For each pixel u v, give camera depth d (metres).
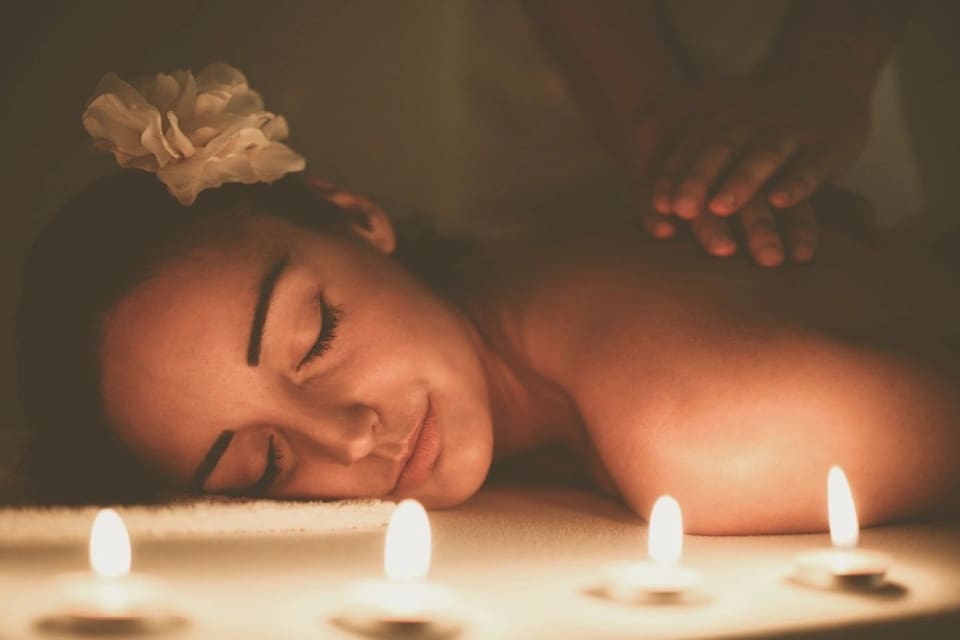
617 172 2.13
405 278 1.51
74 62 2.02
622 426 1.37
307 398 1.35
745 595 1.02
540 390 1.61
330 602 0.98
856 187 2.14
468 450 1.40
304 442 1.35
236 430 1.36
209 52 2.07
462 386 1.43
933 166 2.19
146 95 1.47
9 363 1.98
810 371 1.29
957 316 1.42
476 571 1.10
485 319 1.64
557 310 1.54
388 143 2.12
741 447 1.28
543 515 1.41
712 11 2.07
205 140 1.47
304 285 1.38
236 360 1.34
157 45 2.05
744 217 1.53
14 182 2.00
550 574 1.09
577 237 1.70
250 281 1.37
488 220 2.13
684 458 1.30
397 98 2.12
